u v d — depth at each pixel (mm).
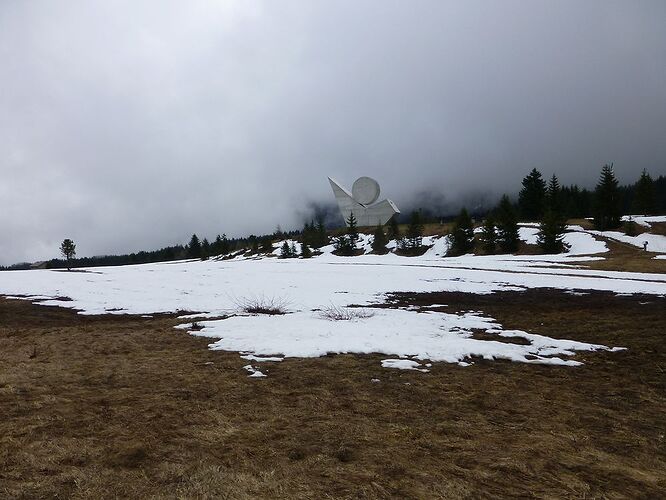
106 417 5586
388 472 4133
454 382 7398
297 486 3828
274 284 25250
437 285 24219
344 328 12000
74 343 10781
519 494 3785
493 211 75688
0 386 6988
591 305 17078
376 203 109062
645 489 3947
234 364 8531
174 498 3592
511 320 14203
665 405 6344
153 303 19250
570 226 64375
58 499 3551
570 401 6480
